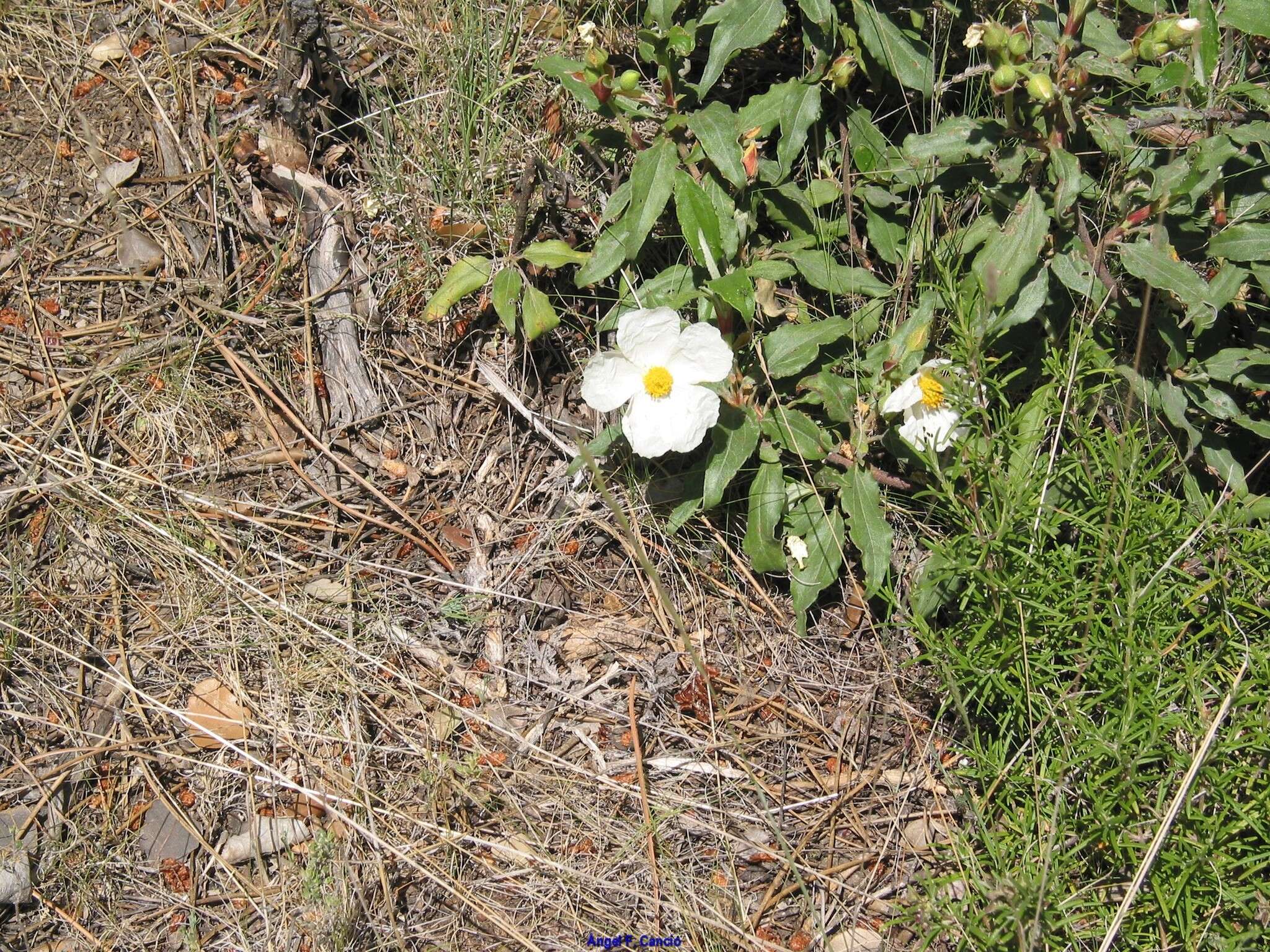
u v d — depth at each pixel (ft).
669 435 3.13
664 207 3.24
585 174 3.51
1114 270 3.21
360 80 3.59
